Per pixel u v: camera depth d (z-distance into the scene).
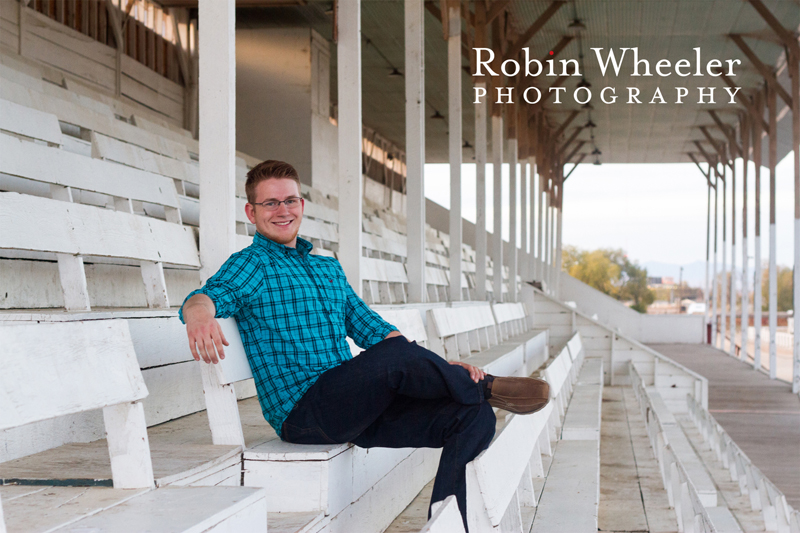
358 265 4.43
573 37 15.04
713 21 14.05
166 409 2.51
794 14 13.60
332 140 13.67
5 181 2.73
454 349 5.03
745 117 21.08
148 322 2.36
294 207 2.17
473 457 1.92
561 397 5.25
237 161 6.55
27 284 2.62
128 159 3.84
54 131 3.22
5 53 5.55
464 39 13.23
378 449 2.43
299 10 12.23
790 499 5.94
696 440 8.20
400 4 13.05
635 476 4.64
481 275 9.80
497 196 11.87
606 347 11.95
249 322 2.11
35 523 1.29
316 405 2.01
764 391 13.93
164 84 11.23
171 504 1.43
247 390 3.23
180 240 2.97
